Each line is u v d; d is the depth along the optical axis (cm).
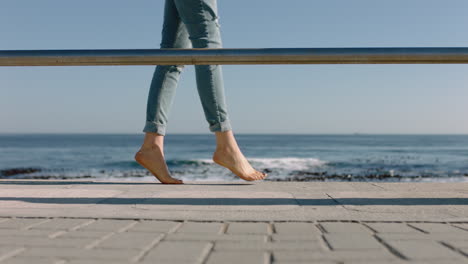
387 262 100
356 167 2483
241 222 148
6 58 166
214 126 268
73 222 147
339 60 160
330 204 183
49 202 190
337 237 124
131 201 193
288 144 7844
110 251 110
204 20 251
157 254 107
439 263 99
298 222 147
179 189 240
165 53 164
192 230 135
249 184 273
